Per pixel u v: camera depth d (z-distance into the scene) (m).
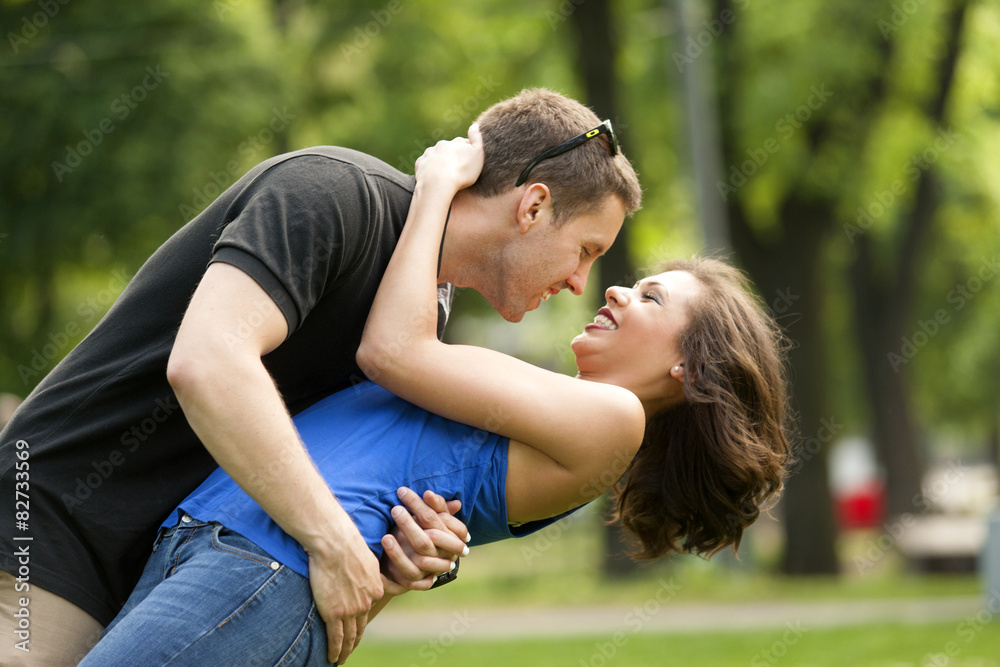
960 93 19.19
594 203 3.08
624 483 3.52
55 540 2.67
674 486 3.34
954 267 24.84
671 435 3.33
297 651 2.51
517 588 17.33
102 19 15.85
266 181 2.65
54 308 16.70
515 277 3.10
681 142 17.78
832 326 25.62
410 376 2.73
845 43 16.14
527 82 18.69
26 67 15.45
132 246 15.28
